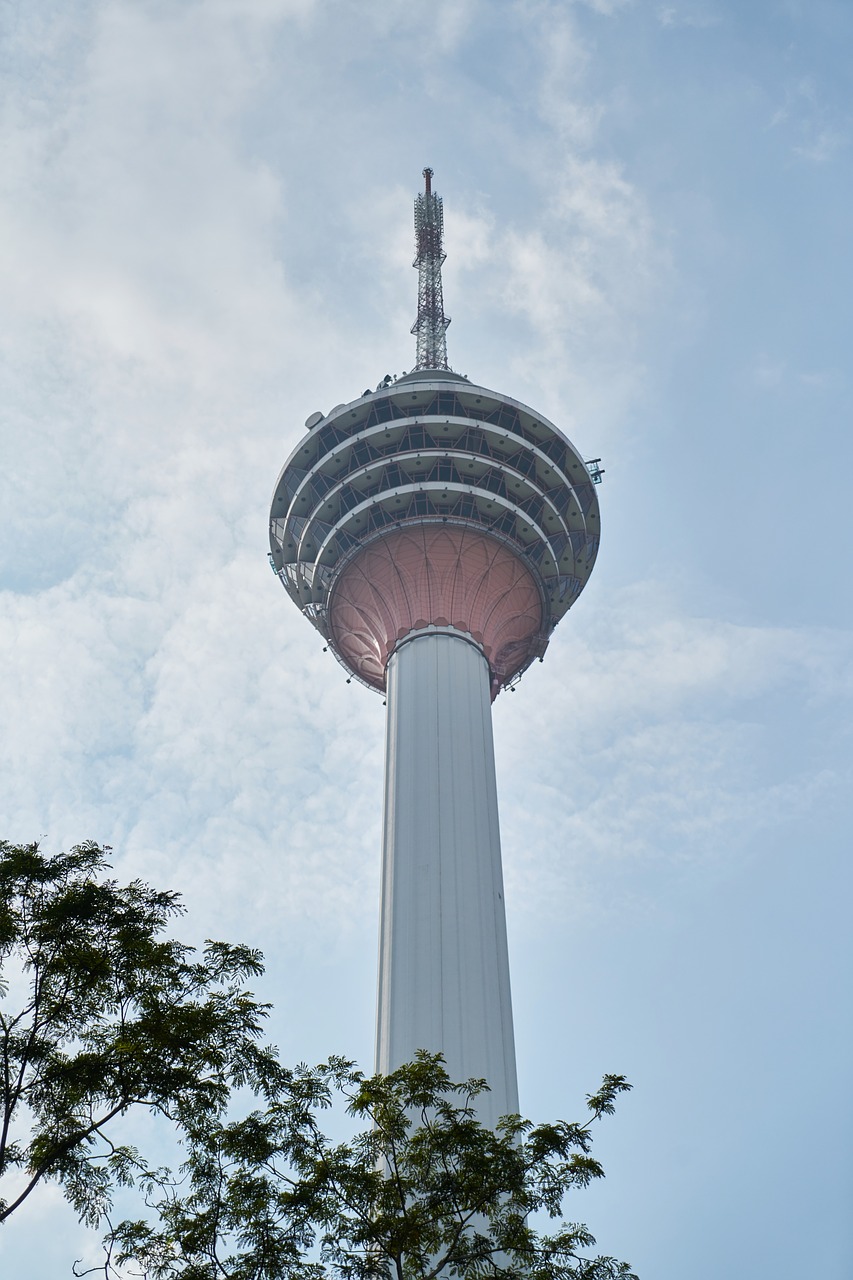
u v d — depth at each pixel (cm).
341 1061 3662
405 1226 3231
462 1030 6078
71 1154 3073
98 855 3466
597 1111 3506
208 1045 3203
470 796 7019
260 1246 3138
